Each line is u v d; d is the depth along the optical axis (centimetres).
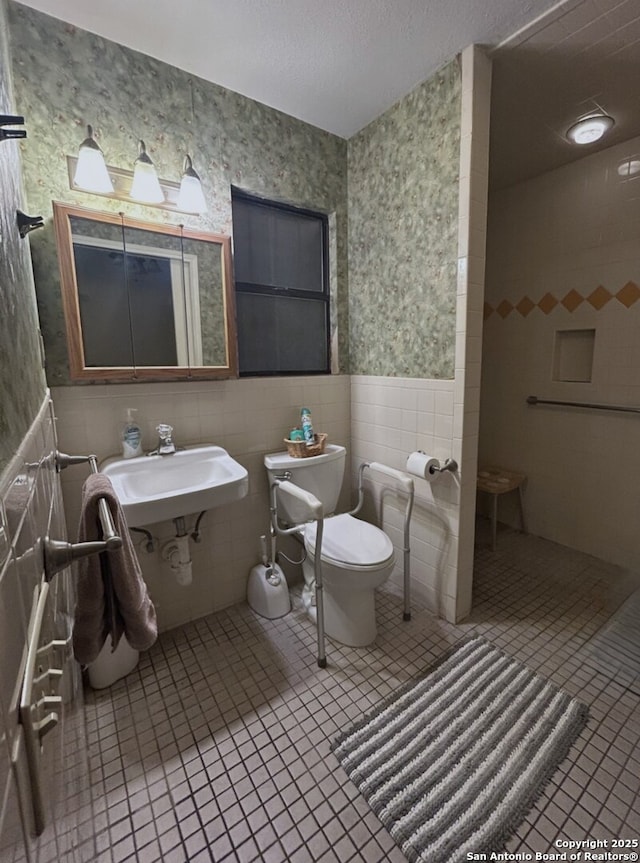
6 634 36
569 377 242
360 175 199
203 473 167
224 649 167
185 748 125
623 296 209
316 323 217
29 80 128
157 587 175
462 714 134
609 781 113
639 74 153
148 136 151
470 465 171
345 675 152
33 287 124
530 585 209
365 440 219
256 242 193
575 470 239
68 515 150
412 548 197
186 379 169
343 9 126
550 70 151
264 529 202
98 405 152
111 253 148
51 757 55
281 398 201
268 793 112
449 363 168
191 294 167
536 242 242
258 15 128
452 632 175
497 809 106
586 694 141
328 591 169
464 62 145
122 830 104
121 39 139
